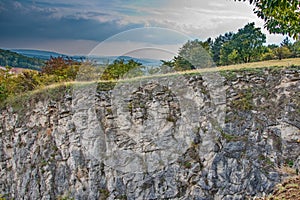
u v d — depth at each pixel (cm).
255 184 775
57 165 852
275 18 466
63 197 820
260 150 812
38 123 934
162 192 745
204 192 759
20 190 889
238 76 938
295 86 895
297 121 840
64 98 916
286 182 582
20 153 930
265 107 873
